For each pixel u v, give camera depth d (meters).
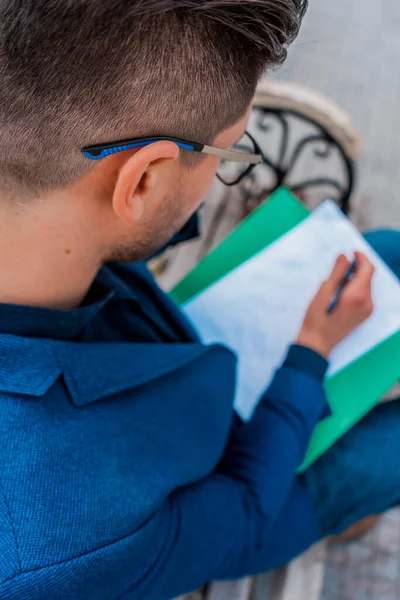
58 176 0.39
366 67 1.96
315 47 1.92
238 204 1.49
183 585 0.57
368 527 1.17
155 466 0.51
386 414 0.96
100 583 0.44
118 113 0.36
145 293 0.77
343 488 0.90
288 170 1.35
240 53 0.38
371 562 1.24
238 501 0.66
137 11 0.31
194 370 0.65
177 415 0.59
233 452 0.73
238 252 0.95
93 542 0.42
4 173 0.39
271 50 0.39
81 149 0.38
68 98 0.35
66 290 0.49
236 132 0.46
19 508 0.40
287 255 0.90
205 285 0.95
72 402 0.48
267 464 0.71
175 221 0.53
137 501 0.46
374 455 0.92
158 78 0.35
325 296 0.82
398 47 2.02
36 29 0.32
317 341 0.81
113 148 0.38
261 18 0.36
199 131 0.42
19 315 0.46
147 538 0.47
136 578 0.49
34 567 0.39
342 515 0.90
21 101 0.35
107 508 0.44
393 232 1.02
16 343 0.45
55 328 0.50
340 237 0.90
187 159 0.44
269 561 0.80
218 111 0.41
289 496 0.86
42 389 0.45
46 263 0.45
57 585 0.40
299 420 0.75
